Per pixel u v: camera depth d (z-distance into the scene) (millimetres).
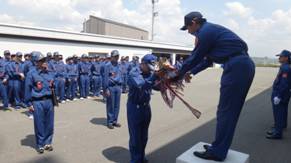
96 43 21109
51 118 5758
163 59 3863
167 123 8391
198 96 14695
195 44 3188
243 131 7547
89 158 5371
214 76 30547
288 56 6543
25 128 7496
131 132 4828
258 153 5820
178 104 11859
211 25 3160
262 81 24969
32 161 5211
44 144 5750
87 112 9820
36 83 5488
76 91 13234
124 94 14633
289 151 5941
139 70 4617
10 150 5785
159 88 3949
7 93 10086
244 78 3117
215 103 12438
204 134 7172
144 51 29922
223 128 3242
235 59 3109
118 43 24141
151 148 6020
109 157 5422
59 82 11664
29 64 10102
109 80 7566
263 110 10664
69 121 8398
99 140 6516
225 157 3316
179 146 6172
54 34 16984
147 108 4809
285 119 6797
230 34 3146
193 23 3229
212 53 3215
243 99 3223
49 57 11414
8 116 8977
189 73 3658
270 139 6816
